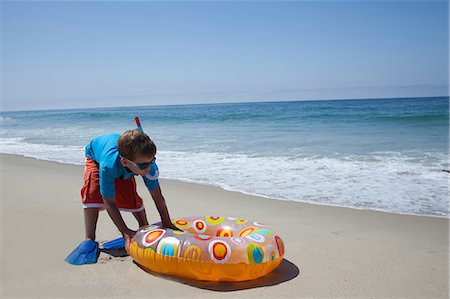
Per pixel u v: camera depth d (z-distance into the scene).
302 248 4.03
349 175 7.35
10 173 8.58
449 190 6.18
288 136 13.74
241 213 5.28
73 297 3.00
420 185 6.52
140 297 2.98
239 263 3.11
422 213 5.14
